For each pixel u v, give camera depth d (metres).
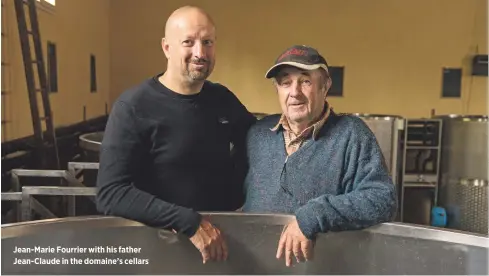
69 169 2.56
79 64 5.29
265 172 1.42
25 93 3.65
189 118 1.41
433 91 7.09
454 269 1.08
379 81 7.07
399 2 6.95
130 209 1.19
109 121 1.35
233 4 6.95
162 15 6.93
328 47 7.02
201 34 1.35
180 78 1.38
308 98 1.34
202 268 1.21
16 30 3.47
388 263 1.16
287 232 1.19
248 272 1.21
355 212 1.17
